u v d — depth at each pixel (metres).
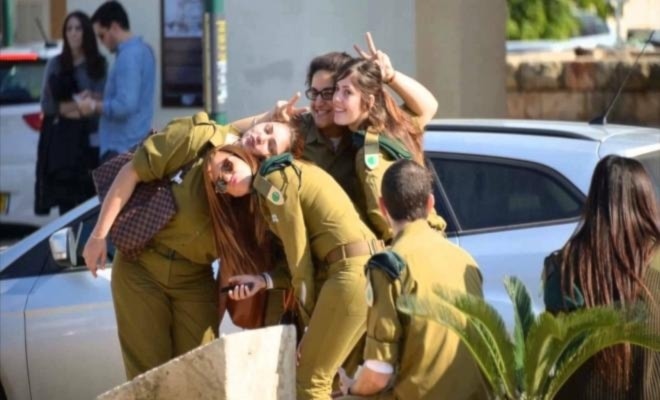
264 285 12.29
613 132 15.17
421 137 12.48
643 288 10.29
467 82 27.38
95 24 23.52
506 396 10.20
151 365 12.76
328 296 11.47
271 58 26.88
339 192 11.82
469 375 10.46
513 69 33.06
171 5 26.91
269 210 11.75
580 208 14.27
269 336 9.65
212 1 20.80
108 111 23.25
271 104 26.94
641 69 32.12
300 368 11.57
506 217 14.58
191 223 12.45
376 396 10.63
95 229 12.62
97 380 15.76
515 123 15.62
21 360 15.90
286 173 11.70
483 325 9.97
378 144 12.01
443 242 10.66
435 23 27.19
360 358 11.84
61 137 24.42
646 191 10.45
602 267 10.31
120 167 12.93
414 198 10.66
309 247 11.73
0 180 27.64
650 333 9.88
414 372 10.41
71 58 24.22
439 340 10.36
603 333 9.91
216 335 12.95
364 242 11.61
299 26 26.70
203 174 12.41
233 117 27.14
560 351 10.06
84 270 15.88
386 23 26.72
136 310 12.74
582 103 32.75
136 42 23.36
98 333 15.71
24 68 27.98
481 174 14.80
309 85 12.42
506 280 10.48
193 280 12.81
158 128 27.20
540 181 14.56
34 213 27.16
